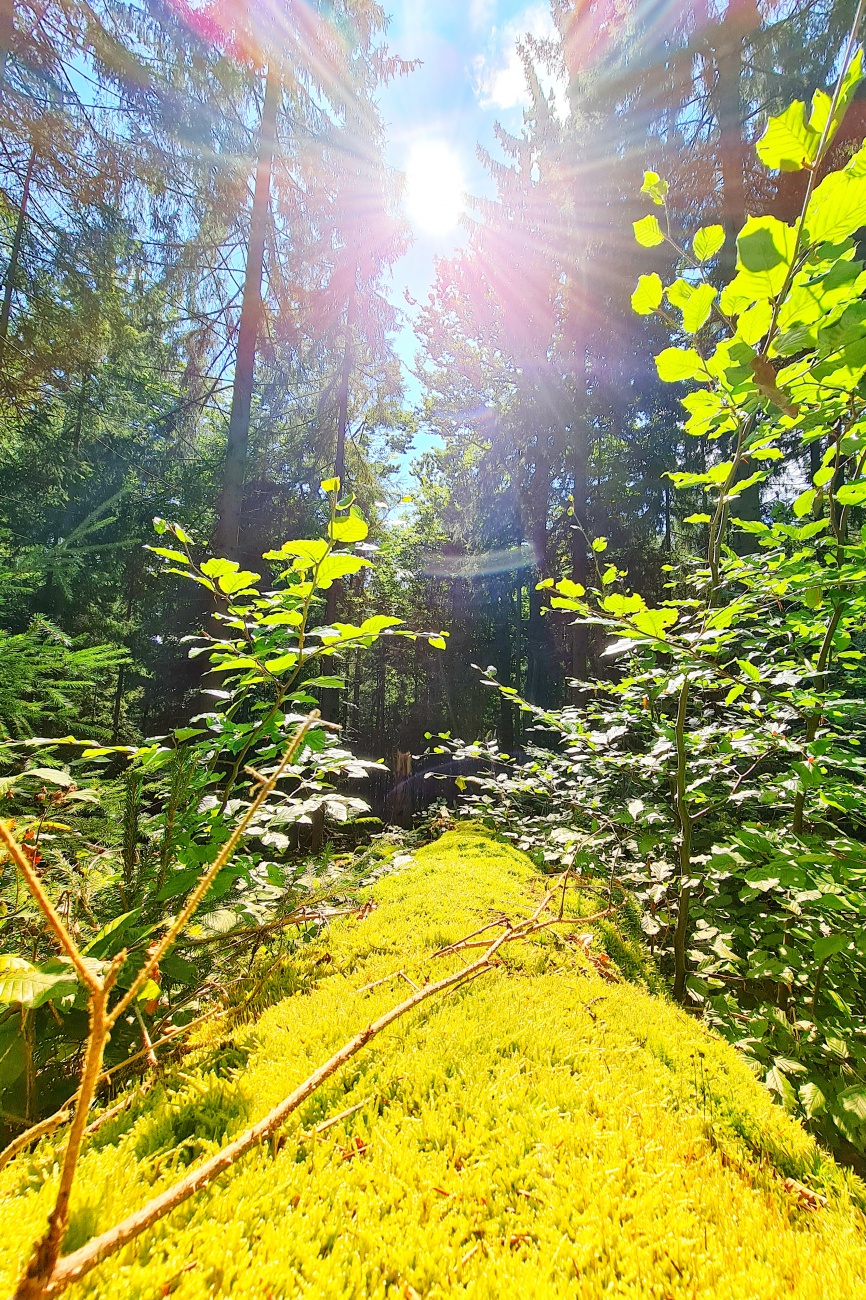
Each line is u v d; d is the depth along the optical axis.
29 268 5.39
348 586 12.09
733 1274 0.74
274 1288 0.67
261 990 1.58
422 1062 1.18
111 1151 0.88
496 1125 1.01
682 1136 1.05
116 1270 0.66
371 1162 0.90
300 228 7.76
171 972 1.37
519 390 10.09
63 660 1.93
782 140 1.17
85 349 5.94
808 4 5.26
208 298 7.70
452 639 13.28
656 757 2.38
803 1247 0.80
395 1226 0.78
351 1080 1.13
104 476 7.38
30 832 1.40
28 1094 1.06
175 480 8.81
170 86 5.88
